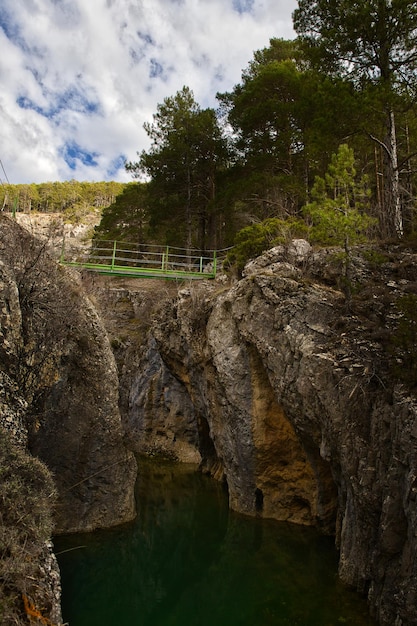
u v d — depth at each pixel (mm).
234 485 18109
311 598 11477
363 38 18781
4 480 8203
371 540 10898
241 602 11828
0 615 6156
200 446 25531
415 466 9070
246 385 17234
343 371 12523
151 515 18078
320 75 20406
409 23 17703
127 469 16500
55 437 14727
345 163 15914
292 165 28234
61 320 14156
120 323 34500
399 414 10031
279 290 15789
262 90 28141
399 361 11156
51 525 8211
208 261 33062
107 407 15820
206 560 14375
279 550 14484
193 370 22578
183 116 32219
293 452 16594
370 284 14859
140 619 11828
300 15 20219
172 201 32812
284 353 14984
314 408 13336
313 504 16078
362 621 10109
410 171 19391
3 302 10961
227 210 30172
